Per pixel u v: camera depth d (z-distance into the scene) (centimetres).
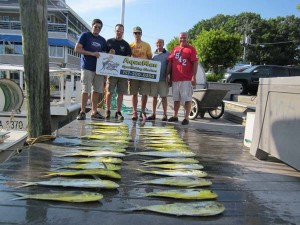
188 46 711
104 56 692
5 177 314
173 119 770
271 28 6103
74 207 253
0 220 227
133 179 328
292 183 339
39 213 239
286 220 248
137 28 732
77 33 4181
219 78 2225
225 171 379
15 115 913
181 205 258
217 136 627
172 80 729
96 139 511
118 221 233
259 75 1697
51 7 3431
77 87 1234
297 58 6134
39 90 516
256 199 290
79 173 322
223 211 256
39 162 370
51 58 3497
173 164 380
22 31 506
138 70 716
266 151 421
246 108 1024
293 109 361
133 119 759
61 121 1038
